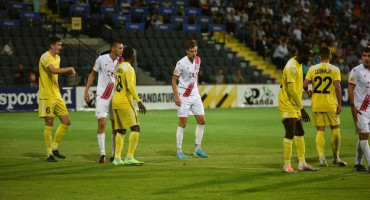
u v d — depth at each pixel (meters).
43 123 48.81
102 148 28.42
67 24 77.69
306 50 24.70
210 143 36.69
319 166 27.33
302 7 95.75
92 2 79.38
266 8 90.00
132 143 27.33
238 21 87.25
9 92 59.66
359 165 25.92
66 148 33.88
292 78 24.59
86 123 49.31
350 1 103.00
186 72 30.42
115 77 28.58
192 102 30.58
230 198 19.97
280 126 48.12
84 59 70.50
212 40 84.00
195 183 22.72
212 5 86.88
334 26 95.06
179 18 82.44
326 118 27.48
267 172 25.38
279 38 84.31
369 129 25.66
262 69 82.62
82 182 22.91
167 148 34.12
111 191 21.14
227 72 78.38
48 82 28.83
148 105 65.94
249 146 35.19
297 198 20.02
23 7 75.31
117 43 28.50
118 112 26.95
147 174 24.81
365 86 25.38
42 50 70.31
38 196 20.27
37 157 30.03
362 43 93.75
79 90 63.06
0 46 68.50
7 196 20.25
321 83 27.41
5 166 26.92
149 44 77.19
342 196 20.33
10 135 40.28
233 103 71.81
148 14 82.06
